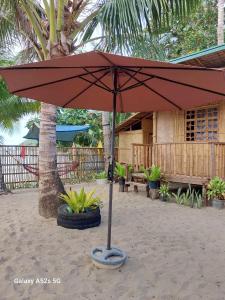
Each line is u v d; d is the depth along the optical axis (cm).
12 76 327
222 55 787
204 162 811
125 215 640
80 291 319
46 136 605
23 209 699
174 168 870
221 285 332
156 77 322
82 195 555
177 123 954
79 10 615
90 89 404
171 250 434
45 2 592
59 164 1230
